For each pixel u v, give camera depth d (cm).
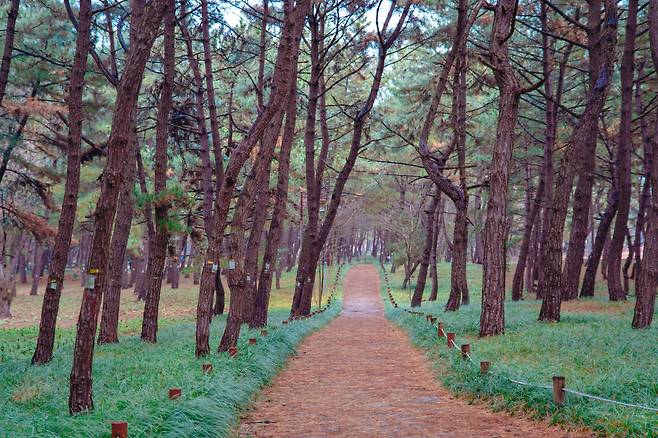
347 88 4175
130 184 2023
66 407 933
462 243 2798
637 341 1354
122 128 898
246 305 2608
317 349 1917
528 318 2020
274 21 2556
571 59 3062
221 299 3497
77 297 5631
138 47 899
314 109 2775
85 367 878
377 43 2862
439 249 8769
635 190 4947
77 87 1579
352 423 930
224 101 3238
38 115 2478
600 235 3022
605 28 1836
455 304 2783
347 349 1900
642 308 1630
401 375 1374
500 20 1747
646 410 768
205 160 2569
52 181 2641
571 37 2748
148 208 2048
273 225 2458
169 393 886
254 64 3238
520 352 1326
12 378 1291
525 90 1706
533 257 4497
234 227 1551
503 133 1731
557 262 1891
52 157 2794
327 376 1395
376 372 1431
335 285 6397
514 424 867
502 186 1716
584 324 1772
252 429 901
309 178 2866
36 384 1187
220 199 1458
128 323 3334
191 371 1145
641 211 3106
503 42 1741
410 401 1081
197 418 807
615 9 1816
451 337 1534
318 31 2997
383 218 6456
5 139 2378
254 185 1577
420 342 1822
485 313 1688
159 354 1550
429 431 861
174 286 6278
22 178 2672
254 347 1502
